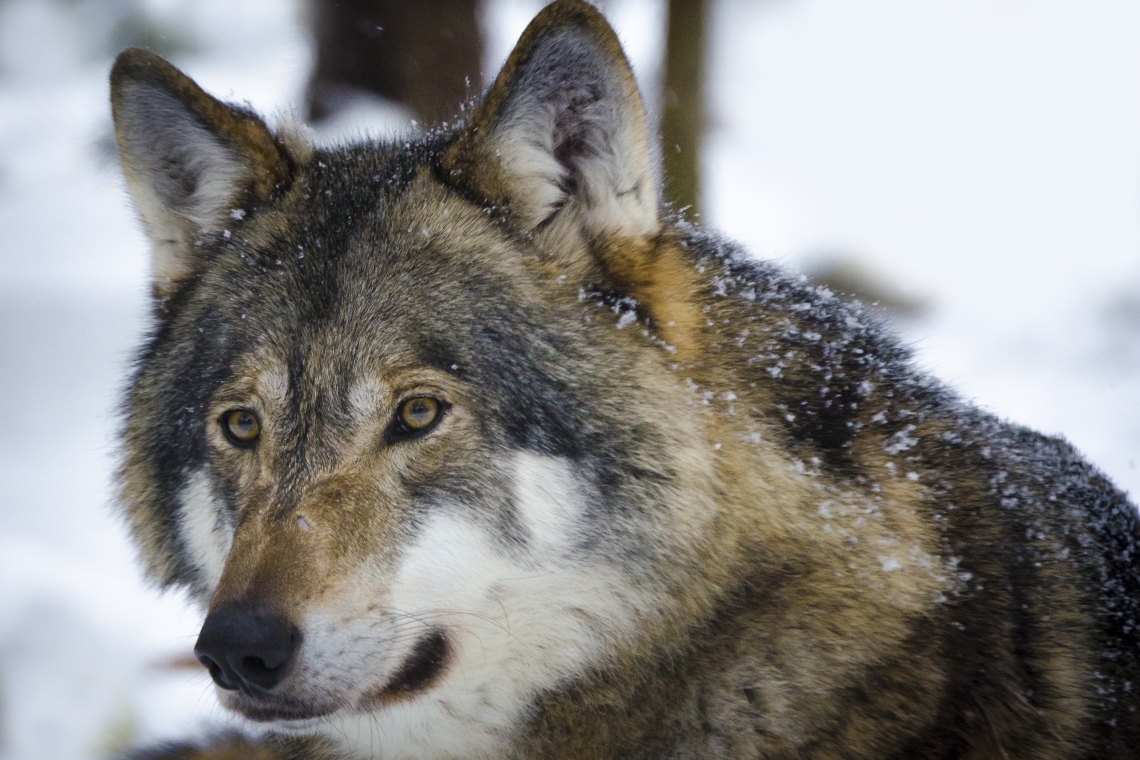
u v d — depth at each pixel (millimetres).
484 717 5762
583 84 5727
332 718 5309
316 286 5711
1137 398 15086
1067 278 20125
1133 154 25469
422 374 5453
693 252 6312
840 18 32062
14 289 23688
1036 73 29703
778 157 25516
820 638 5461
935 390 6551
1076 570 6016
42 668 9875
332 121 14594
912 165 25297
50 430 16719
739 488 5559
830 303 6531
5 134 31938
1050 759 5641
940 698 5543
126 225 28141
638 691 5613
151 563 6488
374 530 5336
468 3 14594
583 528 5504
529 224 5883
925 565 5609
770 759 5473
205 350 5922
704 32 14227
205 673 9109
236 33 32031
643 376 5629
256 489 5504
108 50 30297
